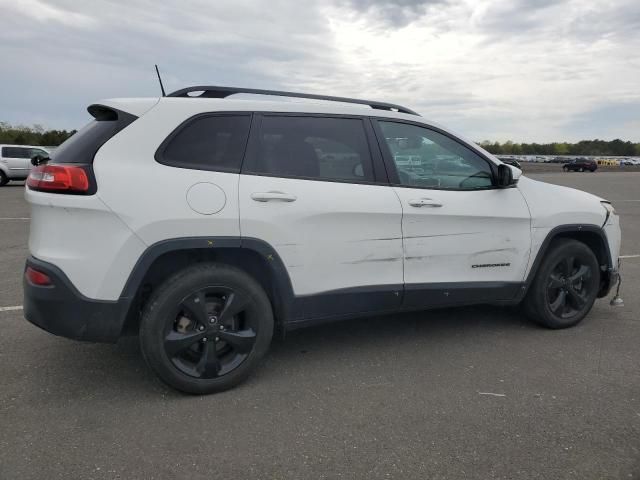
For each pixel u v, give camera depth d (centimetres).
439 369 367
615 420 298
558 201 439
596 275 457
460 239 391
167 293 306
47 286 292
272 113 345
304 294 344
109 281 296
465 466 254
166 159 311
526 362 380
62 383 340
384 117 382
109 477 243
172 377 313
